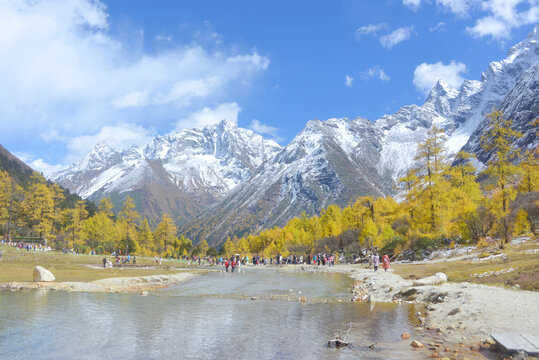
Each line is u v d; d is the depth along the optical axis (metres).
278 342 11.26
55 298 20.78
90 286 26.98
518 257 25.05
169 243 142.12
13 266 37.56
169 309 17.59
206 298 22.19
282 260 88.81
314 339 11.61
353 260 70.25
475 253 37.38
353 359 9.35
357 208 80.00
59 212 107.50
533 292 15.52
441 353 9.55
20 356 9.68
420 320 14.02
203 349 10.48
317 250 86.88
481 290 16.47
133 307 18.03
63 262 49.78
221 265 84.12
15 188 102.44
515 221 40.66
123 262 66.88
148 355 9.84
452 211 49.78
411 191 53.91
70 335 12.01
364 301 20.64
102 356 9.73
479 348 9.73
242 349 10.47
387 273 34.59
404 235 56.69
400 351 9.98
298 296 23.17
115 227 122.25
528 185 46.22
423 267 32.97
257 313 16.56
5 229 94.88
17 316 15.20
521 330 10.44
